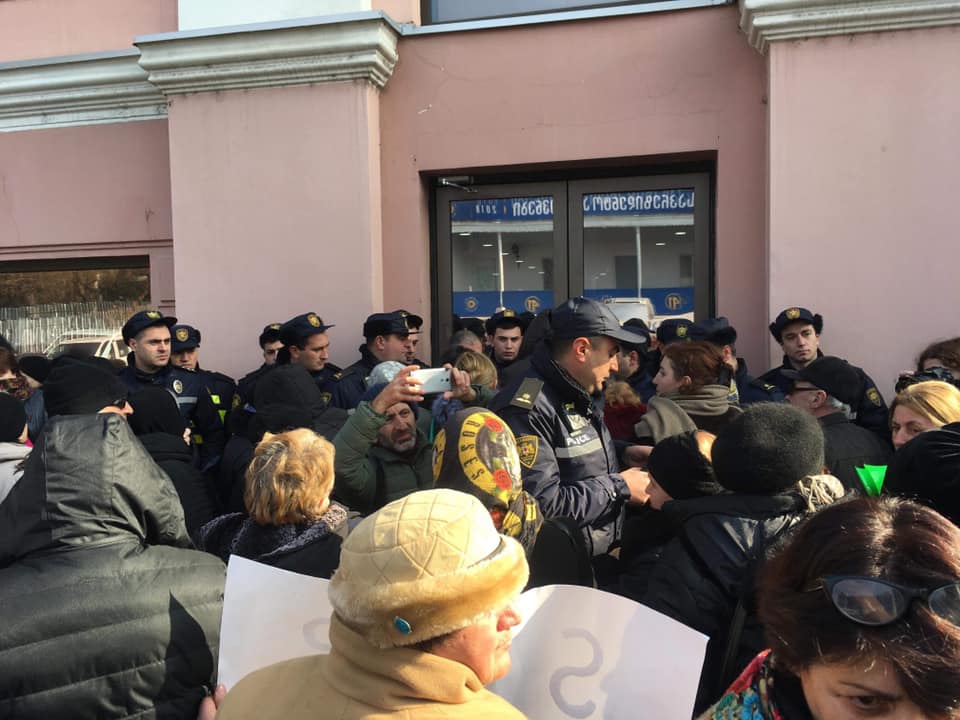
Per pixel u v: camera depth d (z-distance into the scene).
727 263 4.95
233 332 5.39
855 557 0.97
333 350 5.25
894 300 4.48
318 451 2.15
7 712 1.60
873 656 0.93
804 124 4.54
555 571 2.24
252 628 1.84
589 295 5.46
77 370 2.81
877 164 4.48
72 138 6.07
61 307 6.40
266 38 5.14
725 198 4.93
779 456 1.91
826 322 4.55
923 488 1.90
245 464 3.29
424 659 1.21
